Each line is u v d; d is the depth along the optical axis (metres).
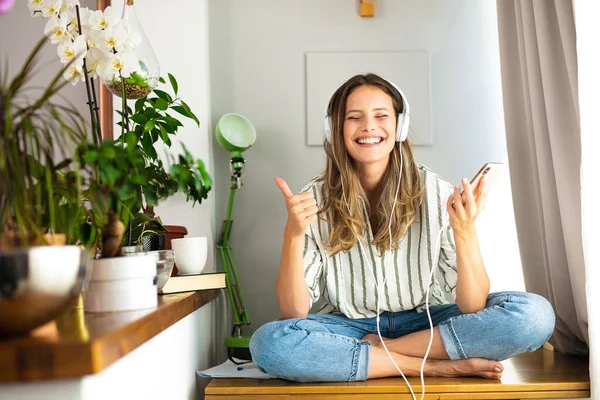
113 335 1.00
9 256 0.92
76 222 1.32
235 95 2.65
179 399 1.74
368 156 1.98
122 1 2.44
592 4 1.66
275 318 2.60
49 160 1.12
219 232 2.61
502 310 1.78
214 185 2.56
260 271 2.61
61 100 2.36
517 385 1.72
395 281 2.01
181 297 1.68
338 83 2.64
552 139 1.98
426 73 2.63
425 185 2.02
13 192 1.02
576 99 1.85
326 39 2.66
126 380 1.20
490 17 2.65
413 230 2.02
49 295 0.96
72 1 1.61
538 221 2.29
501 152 2.62
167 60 2.52
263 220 2.62
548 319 1.79
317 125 2.63
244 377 1.90
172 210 2.46
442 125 2.64
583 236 1.70
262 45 2.66
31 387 0.96
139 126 1.82
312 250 2.02
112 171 1.16
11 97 1.02
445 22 2.66
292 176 2.63
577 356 2.18
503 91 2.38
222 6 2.67
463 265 1.85
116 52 1.70
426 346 1.81
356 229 1.97
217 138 2.51
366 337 1.95
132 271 1.35
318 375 1.77
